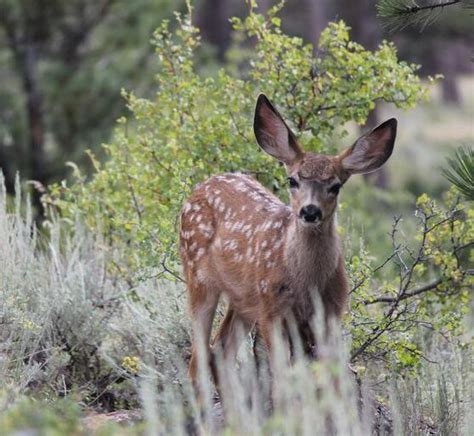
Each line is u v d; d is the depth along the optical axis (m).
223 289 12.27
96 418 10.55
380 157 11.64
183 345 12.90
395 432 9.54
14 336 12.38
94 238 15.05
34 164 23.83
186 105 14.65
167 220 13.06
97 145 23.88
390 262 17.25
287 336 11.42
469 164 11.45
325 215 11.09
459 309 13.20
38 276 13.84
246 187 12.41
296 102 14.62
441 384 11.98
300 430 8.36
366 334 12.20
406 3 12.30
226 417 9.72
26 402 8.11
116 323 13.51
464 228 13.34
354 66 14.53
